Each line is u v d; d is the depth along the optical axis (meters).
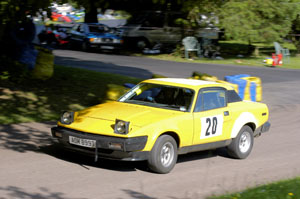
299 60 29.94
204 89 7.50
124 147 6.13
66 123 6.80
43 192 5.38
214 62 26.03
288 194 5.74
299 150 9.20
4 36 13.62
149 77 18.12
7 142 7.86
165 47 28.14
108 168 6.76
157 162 6.47
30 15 12.28
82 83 14.54
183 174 6.79
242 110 8.09
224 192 5.95
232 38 28.05
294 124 11.87
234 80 13.56
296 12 27.55
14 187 5.48
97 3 15.91
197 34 27.66
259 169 7.57
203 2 17.34
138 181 6.18
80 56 23.84
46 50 14.20
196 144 7.18
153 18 27.72
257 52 31.02
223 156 8.41
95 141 6.27
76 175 6.23
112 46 26.27
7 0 10.50
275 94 16.36
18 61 13.88
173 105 7.21
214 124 7.43
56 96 12.42
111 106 7.37
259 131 8.62
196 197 5.63
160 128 6.48
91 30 26.81
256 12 27.33
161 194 5.69
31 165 6.54
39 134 8.72
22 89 12.51
